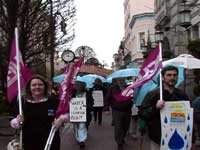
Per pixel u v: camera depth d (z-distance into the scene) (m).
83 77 26.59
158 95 6.73
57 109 6.69
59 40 24.14
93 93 21.62
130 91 9.25
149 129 6.82
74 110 14.63
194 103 10.96
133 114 15.34
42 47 23.12
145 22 76.12
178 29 35.28
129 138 16.08
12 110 7.06
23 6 21.59
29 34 22.25
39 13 22.53
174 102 6.67
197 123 10.96
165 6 43.31
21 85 7.27
